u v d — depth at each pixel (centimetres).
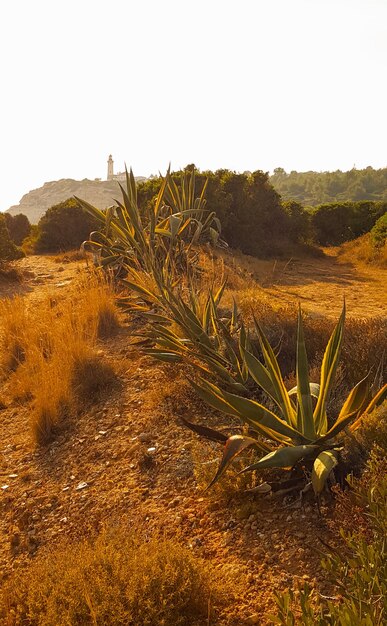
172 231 1056
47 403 644
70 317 926
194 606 336
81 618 321
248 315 818
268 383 467
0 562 438
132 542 388
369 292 1322
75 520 472
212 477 456
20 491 534
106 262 1181
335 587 326
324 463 401
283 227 2544
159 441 565
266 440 489
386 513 323
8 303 1080
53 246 2489
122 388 714
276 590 344
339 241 3406
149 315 816
